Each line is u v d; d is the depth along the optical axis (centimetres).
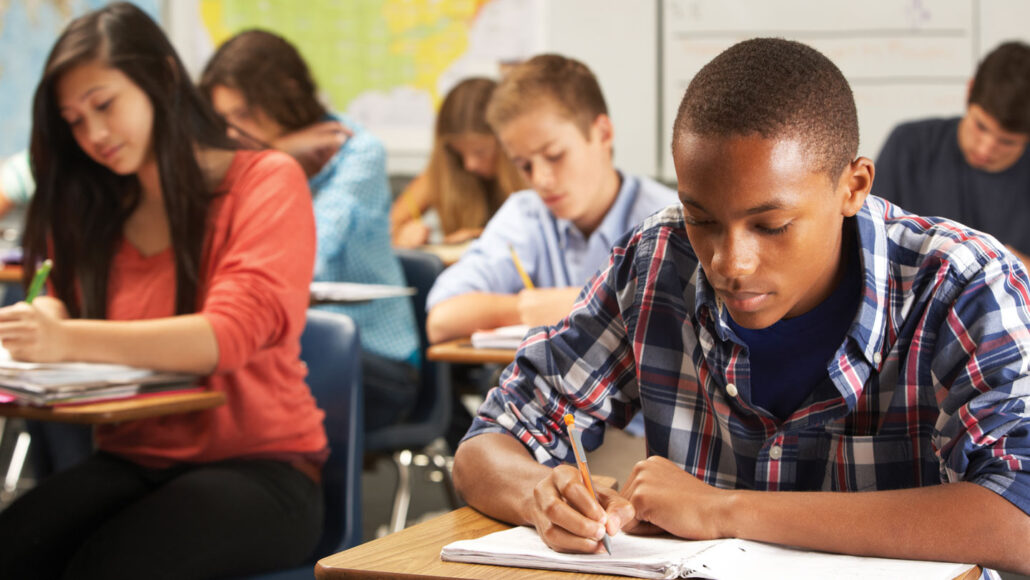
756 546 84
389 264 261
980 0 407
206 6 464
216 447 156
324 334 166
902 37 414
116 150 159
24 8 459
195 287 162
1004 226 299
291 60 260
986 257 93
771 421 100
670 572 77
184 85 165
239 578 138
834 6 418
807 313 96
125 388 143
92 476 154
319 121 264
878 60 417
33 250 172
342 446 160
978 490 82
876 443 97
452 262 286
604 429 112
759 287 84
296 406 159
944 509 82
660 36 434
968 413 87
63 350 145
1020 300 91
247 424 155
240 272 158
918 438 96
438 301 221
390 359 244
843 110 85
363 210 256
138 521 135
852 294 95
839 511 83
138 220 169
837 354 94
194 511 136
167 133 161
